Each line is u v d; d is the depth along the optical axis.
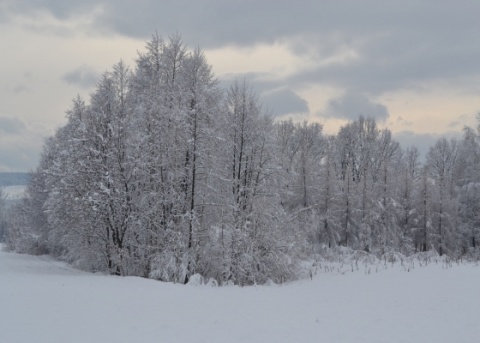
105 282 19.75
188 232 25.55
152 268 25.45
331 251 41.09
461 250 47.31
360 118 66.62
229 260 24.83
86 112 31.39
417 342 10.38
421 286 16.41
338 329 11.56
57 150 39.00
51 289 16.80
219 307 14.41
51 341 9.76
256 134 28.52
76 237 29.31
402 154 70.81
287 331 11.29
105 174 26.98
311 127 62.19
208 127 26.11
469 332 11.09
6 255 43.03
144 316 12.54
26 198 51.09
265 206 26.94
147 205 27.19
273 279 25.89
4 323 11.18
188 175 25.92
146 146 26.77
